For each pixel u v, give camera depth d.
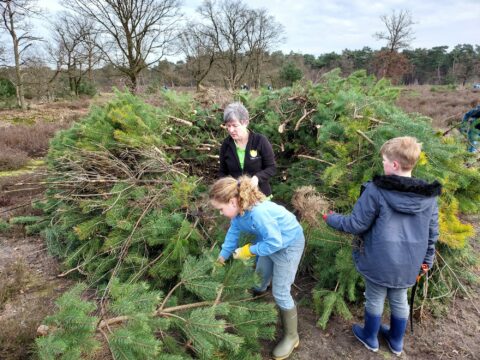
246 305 2.20
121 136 3.35
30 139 8.32
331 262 2.73
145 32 18.00
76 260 3.04
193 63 26.27
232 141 2.73
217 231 2.89
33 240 3.65
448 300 2.73
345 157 2.80
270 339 2.29
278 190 3.81
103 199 3.17
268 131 4.26
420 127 2.65
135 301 1.90
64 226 3.17
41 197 4.37
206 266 2.20
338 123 3.12
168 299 2.23
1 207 4.34
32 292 2.76
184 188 2.95
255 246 1.98
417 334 2.43
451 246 2.45
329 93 4.18
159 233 2.72
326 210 2.42
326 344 2.34
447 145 2.71
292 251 2.11
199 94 4.99
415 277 1.97
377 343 2.25
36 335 1.98
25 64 17.33
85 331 1.63
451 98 20.28
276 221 1.96
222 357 1.97
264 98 4.70
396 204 1.83
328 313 2.33
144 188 3.15
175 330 2.20
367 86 4.77
